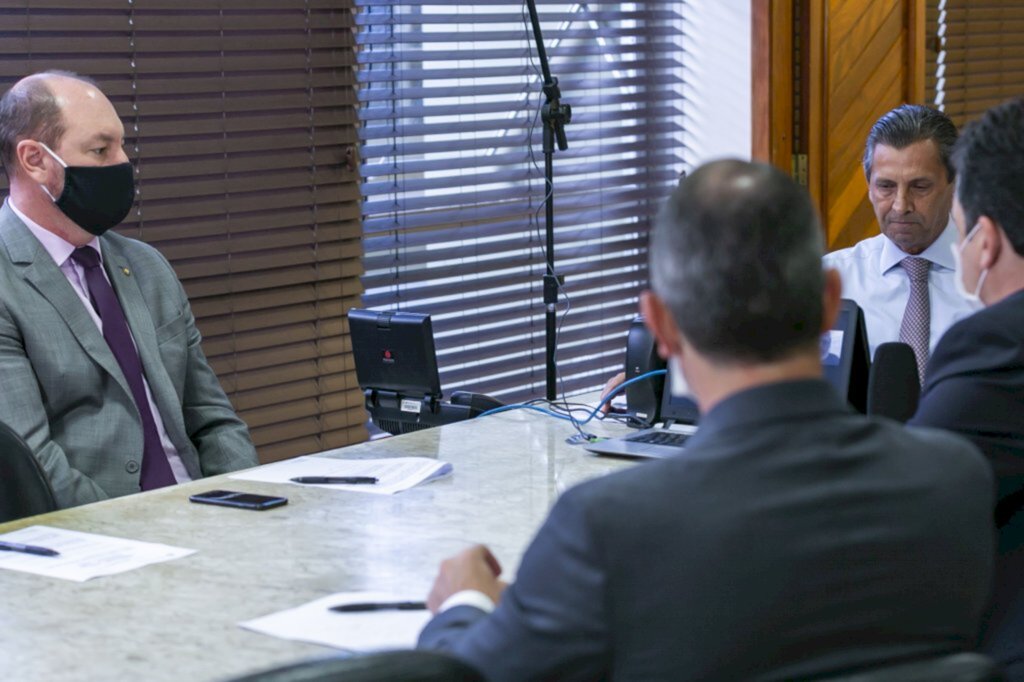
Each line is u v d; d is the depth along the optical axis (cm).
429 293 434
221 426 311
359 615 174
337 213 401
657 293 124
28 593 189
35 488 237
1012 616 168
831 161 478
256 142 379
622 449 265
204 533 217
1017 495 167
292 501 236
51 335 278
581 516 113
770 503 113
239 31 373
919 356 306
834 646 114
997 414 164
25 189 285
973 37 586
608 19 472
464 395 314
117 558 204
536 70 455
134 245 306
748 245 116
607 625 112
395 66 418
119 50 349
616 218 486
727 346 118
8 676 158
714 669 112
